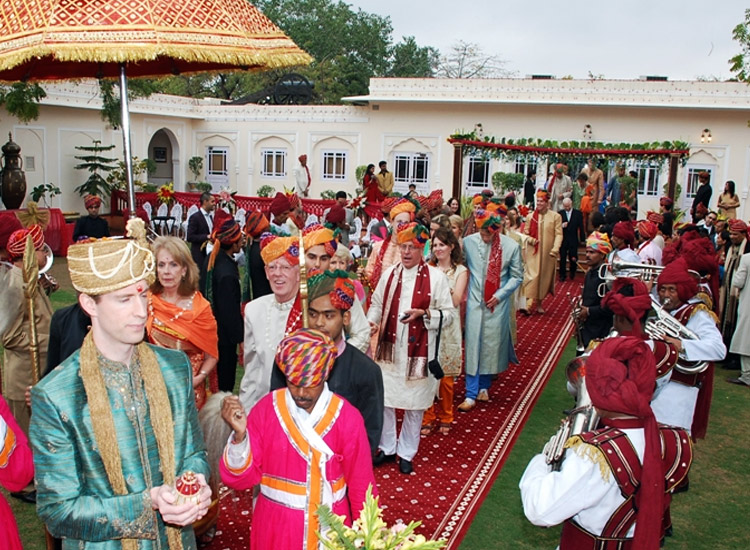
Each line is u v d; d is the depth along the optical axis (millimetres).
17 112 15820
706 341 4270
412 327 5230
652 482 2432
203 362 4297
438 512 4754
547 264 11555
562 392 7566
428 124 24266
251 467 2611
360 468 2787
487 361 6871
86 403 2322
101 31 3586
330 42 52750
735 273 8109
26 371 4820
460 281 6039
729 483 5438
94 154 22422
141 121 24641
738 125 21766
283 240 3980
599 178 16578
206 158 27266
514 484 5246
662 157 15695
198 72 5195
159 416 2432
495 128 23656
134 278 2303
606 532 2535
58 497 2248
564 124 23047
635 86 22156
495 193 21312
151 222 18484
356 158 25266
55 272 13305
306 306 3457
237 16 4051
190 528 2584
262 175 26672
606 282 5957
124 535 2289
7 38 3654
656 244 9391
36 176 20734
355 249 10320
